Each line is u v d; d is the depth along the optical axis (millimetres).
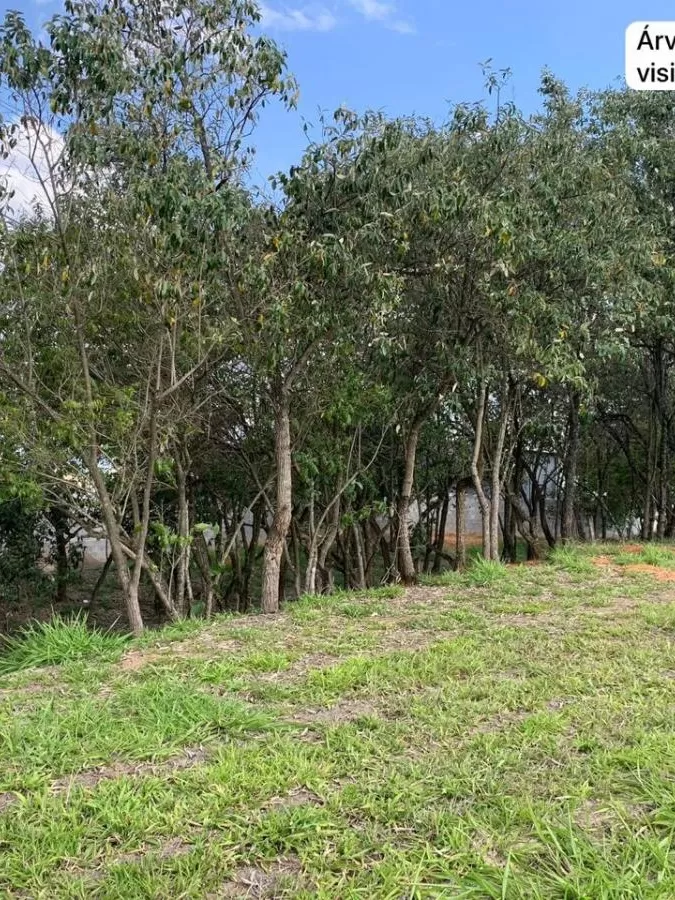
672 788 2785
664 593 6484
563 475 11469
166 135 5242
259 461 7961
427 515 10484
